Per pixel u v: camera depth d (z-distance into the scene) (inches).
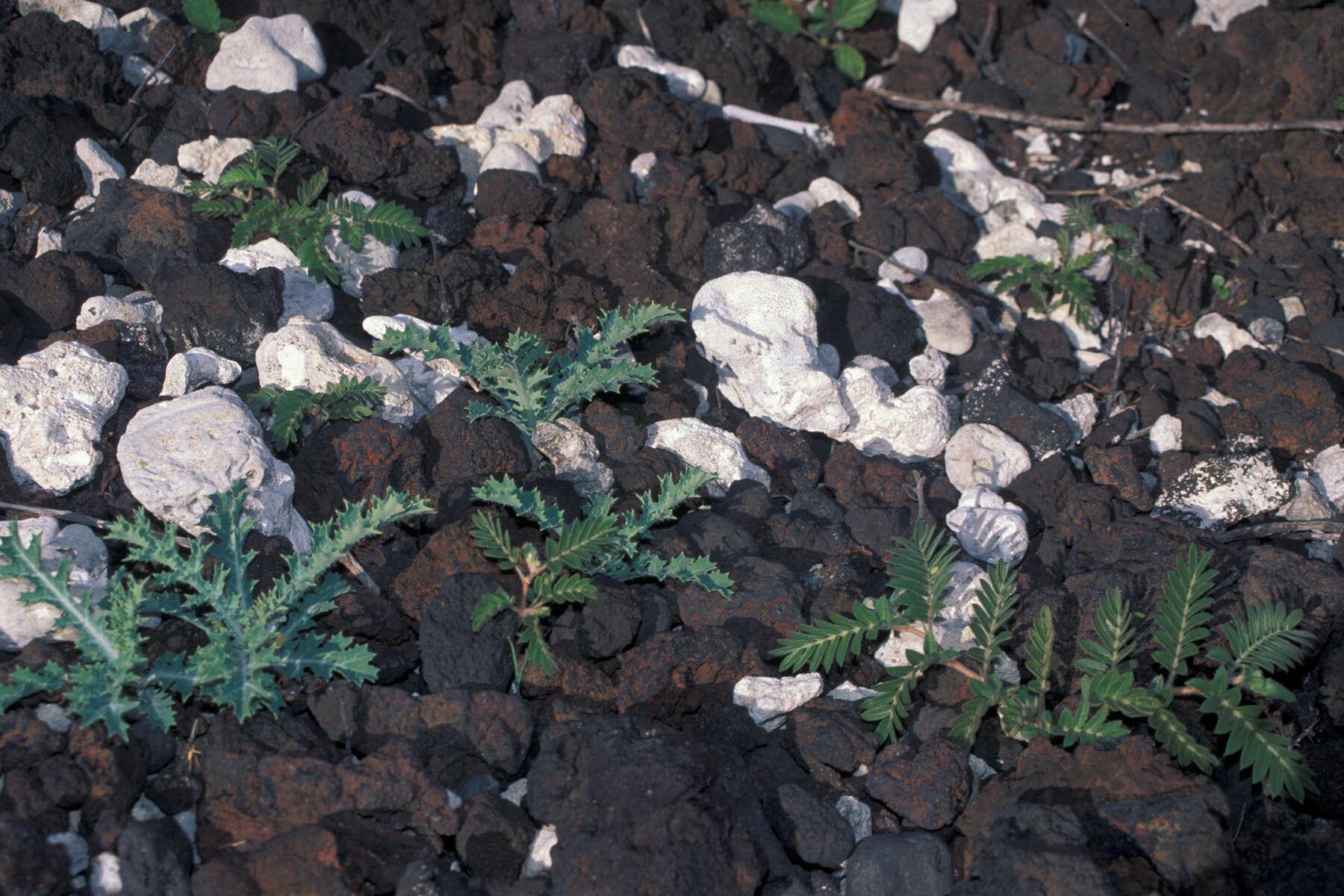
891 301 48.6
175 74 50.8
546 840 38.9
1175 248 51.1
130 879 37.5
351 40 52.7
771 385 45.9
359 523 40.4
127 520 41.9
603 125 51.5
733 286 46.9
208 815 38.5
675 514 44.4
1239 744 39.3
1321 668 41.9
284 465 42.5
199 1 51.1
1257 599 42.3
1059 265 50.6
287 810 38.4
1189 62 57.2
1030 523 44.9
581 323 46.4
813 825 39.2
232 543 40.4
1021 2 57.7
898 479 45.5
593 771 38.7
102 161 47.9
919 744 40.5
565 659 40.8
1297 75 54.8
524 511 41.6
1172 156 54.4
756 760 40.8
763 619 41.8
